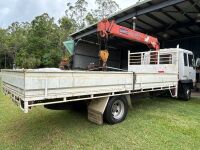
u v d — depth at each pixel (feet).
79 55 58.85
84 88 15.23
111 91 17.34
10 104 26.05
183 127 17.52
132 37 28.96
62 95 13.93
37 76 12.66
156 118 20.03
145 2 36.78
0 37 187.32
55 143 14.17
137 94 22.84
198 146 13.85
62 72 13.80
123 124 18.03
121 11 41.63
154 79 22.53
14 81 14.69
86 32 55.21
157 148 13.47
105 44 26.48
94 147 13.58
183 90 30.01
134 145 13.88
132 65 33.27
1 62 187.11
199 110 23.99
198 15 41.83
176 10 40.19
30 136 15.39
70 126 17.39
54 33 132.36
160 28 53.01
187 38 60.34
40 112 21.81
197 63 33.73
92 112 18.17
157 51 30.71
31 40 128.77
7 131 16.51
